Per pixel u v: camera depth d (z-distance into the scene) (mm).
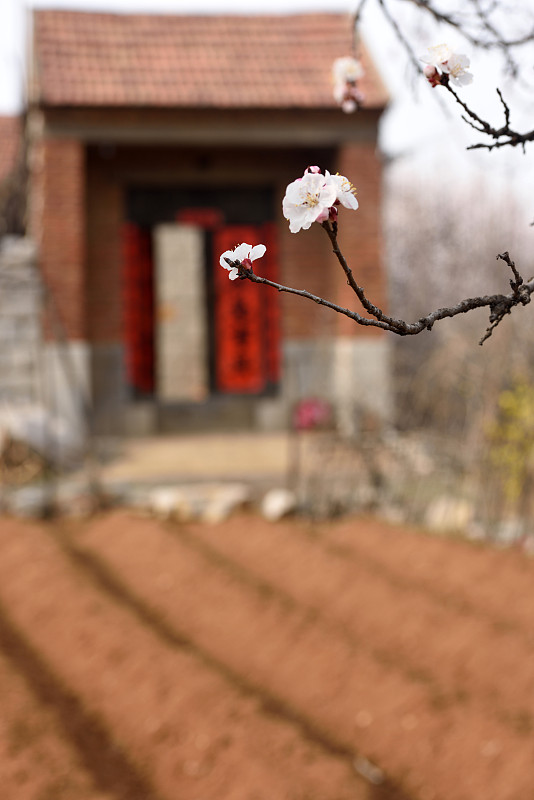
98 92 12914
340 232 13234
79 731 5508
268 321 14641
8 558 8320
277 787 4734
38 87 12781
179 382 20766
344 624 6953
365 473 9906
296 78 13578
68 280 12812
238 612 7121
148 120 13023
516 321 8789
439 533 8930
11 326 12609
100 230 13906
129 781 5031
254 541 8883
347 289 13273
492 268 17250
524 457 8555
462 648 6301
